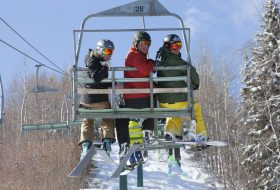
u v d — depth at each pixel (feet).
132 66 28.25
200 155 133.39
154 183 107.76
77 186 93.45
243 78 96.94
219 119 132.05
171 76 28.68
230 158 104.42
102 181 105.29
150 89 28.17
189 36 28.30
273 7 96.37
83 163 27.96
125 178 67.00
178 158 34.37
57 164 98.17
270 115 87.71
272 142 89.15
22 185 91.04
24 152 105.60
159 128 36.42
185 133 31.71
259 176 91.91
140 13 28.48
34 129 47.57
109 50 27.58
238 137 108.37
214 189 107.24
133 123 30.91
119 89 27.96
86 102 28.48
